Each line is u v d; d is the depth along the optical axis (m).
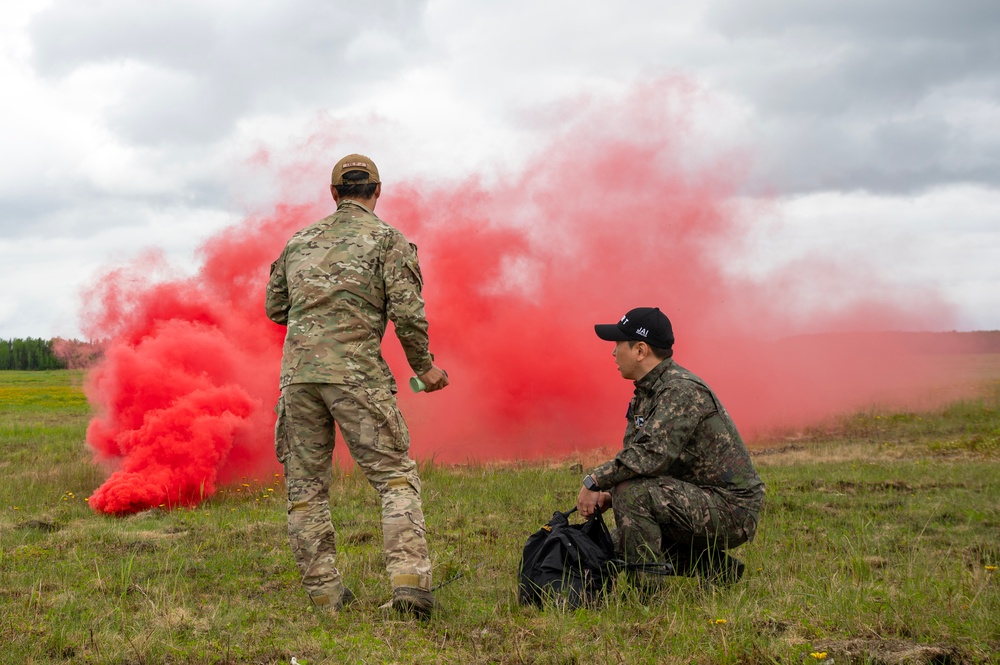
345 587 4.11
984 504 7.09
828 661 3.17
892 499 7.46
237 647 3.44
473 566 4.91
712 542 4.29
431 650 3.40
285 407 3.93
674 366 4.38
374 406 3.81
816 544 5.61
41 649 3.38
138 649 3.35
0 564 5.02
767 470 9.43
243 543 5.65
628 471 4.20
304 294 3.89
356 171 4.09
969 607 3.75
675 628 3.56
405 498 3.84
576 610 3.84
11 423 16.81
